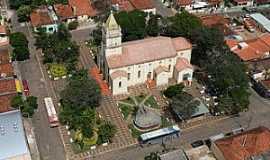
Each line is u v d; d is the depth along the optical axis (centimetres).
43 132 14012
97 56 16975
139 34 17888
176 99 14600
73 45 17350
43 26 18950
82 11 19962
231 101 14800
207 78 16625
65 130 14138
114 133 13900
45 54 17125
